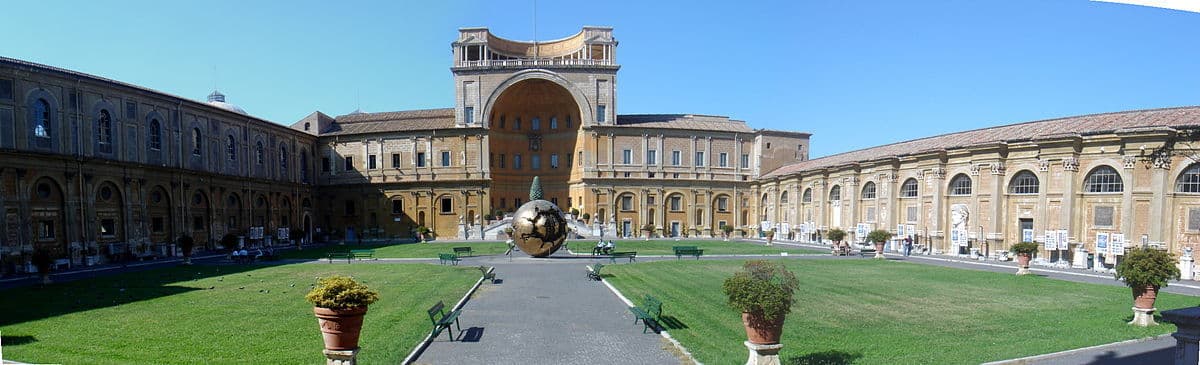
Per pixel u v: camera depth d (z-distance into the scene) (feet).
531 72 239.09
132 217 139.74
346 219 239.91
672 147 248.52
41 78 119.65
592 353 44.06
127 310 61.41
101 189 132.67
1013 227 130.93
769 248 166.20
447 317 50.08
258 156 196.95
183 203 156.76
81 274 102.68
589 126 241.55
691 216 248.73
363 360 40.78
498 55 257.14
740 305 34.60
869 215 175.32
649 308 53.31
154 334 49.34
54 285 85.05
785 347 43.73
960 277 90.07
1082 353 41.57
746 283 34.83
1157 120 111.86
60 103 123.54
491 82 238.89
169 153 153.79
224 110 176.14
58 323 54.29
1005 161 132.67
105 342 46.34
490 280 87.66
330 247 181.88
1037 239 124.57
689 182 248.11
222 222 173.99
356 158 240.94
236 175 181.06
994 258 131.54
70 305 65.05
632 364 41.16
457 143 237.04
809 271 99.35
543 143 261.24
